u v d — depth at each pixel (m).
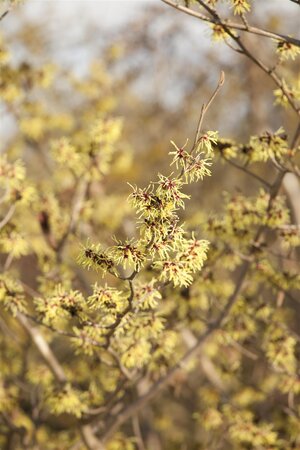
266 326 6.17
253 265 5.66
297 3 4.25
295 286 5.64
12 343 7.60
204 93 12.73
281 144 4.64
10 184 5.48
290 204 9.63
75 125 9.93
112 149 6.77
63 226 6.95
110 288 3.69
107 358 6.22
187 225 6.29
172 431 9.79
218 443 7.32
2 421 7.36
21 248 5.45
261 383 7.41
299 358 6.34
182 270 3.31
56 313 4.18
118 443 6.63
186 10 4.20
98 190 8.63
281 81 4.74
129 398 6.93
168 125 13.34
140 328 4.53
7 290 4.60
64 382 6.22
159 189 3.09
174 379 6.59
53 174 7.88
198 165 3.19
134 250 3.22
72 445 7.07
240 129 13.31
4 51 7.41
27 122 8.38
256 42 10.79
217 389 6.94
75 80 9.45
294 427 6.27
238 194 5.22
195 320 6.07
